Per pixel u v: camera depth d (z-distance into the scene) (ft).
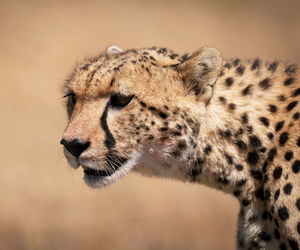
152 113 32.48
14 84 90.12
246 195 32.99
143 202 71.20
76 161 32.83
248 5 146.41
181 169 33.58
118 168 32.81
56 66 97.96
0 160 74.54
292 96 32.78
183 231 68.18
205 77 32.58
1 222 65.98
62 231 65.92
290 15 143.23
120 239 66.18
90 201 70.64
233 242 67.26
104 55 35.73
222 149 32.73
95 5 132.46
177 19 131.23
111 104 32.50
